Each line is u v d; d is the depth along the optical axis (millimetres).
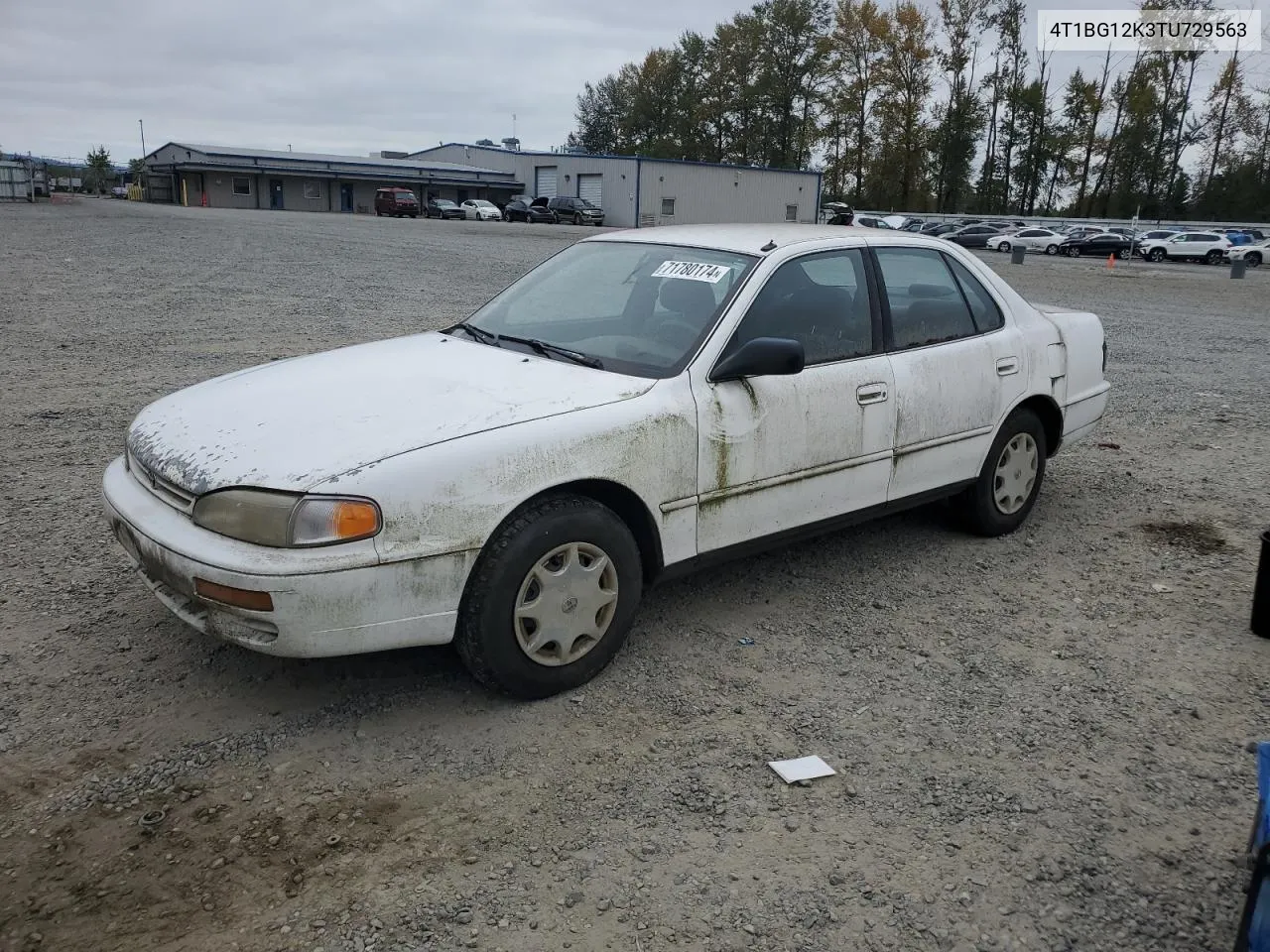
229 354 9883
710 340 3855
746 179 62656
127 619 4074
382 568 3035
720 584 4637
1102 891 2668
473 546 3184
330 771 3098
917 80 79062
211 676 3641
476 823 2867
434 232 37219
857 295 4438
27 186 52500
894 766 3207
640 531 3732
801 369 3699
